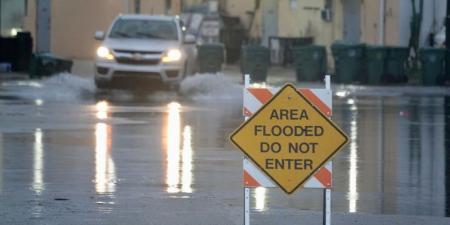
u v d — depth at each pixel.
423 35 81.62
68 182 27.59
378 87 69.06
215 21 97.19
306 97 20.23
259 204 24.97
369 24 85.06
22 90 59.69
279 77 81.38
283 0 95.62
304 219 23.17
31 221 22.58
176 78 59.06
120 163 31.20
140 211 23.81
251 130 20.19
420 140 38.34
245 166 20.20
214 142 36.62
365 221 23.12
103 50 59.03
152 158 32.38
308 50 75.12
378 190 27.27
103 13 96.38
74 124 41.88
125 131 39.66
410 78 76.25
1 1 116.62
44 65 70.75
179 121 43.75
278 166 20.20
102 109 49.00
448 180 28.92
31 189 26.47
